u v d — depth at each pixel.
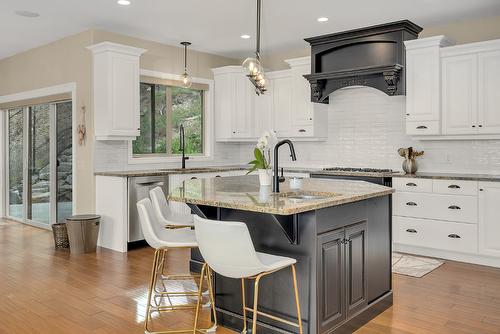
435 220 4.84
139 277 4.14
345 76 5.55
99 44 5.25
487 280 4.05
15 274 4.23
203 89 6.92
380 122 5.92
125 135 5.42
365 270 3.12
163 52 6.30
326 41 5.70
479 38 5.13
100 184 5.42
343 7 4.76
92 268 4.45
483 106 4.73
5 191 7.58
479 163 5.11
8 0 4.52
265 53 7.02
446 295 3.65
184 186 3.59
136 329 2.98
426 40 4.98
